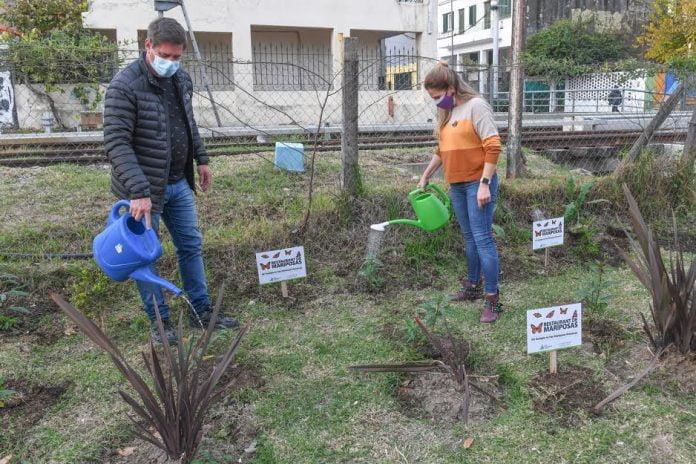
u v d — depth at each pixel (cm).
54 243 483
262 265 421
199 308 394
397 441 282
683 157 659
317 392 322
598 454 269
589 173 820
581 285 463
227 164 748
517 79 694
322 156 813
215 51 1781
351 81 517
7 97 814
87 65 576
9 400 313
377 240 478
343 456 272
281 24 1722
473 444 278
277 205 591
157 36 313
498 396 313
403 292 457
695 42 2352
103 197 604
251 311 421
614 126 1177
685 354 333
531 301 436
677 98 673
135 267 308
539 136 982
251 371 341
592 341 368
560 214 591
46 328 393
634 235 573
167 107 342
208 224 542
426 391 318
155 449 272
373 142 991
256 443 281
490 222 394
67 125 873
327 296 447
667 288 330
